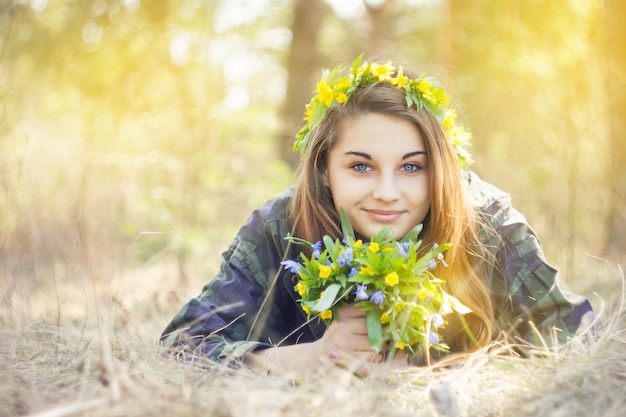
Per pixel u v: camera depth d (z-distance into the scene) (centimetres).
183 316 224
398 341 182
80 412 143
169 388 158
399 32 959
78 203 447
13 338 205
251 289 229
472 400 166
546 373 183
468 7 649
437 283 188
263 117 658
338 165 209
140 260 473
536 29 593
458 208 212
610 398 161
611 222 440
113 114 624
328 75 221
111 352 187
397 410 155
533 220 486
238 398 148
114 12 647
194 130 620
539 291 223
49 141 537
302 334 233
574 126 528
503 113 645
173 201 545
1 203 389
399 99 205
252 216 239
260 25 780
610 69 452
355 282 185
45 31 588
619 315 222
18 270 332
